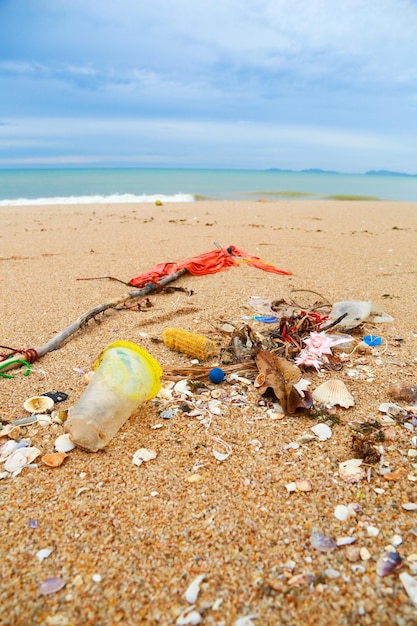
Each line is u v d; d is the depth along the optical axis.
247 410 0.48
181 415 0.47
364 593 0.28
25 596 0.28
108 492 0.37
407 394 0.50
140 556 0.31
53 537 0.32
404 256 1.21
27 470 0.39
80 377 0.55
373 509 0.35
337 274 1.03
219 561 0.31
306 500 0.36
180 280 0.97
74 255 1.20
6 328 0.71
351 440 0.43
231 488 0.37
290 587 0.29
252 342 0.59
